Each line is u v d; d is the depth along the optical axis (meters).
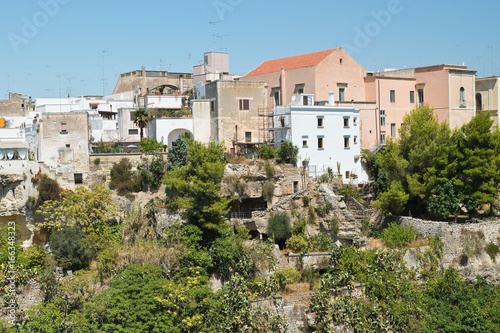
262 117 89.69
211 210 69.56
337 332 63.66
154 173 79.00
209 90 90.56
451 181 79.69
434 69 99.12
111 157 79.12
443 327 67.44
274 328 62.03
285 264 69.44
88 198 71.81
